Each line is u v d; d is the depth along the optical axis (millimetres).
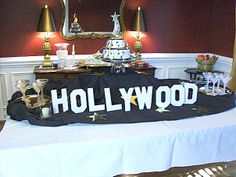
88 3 3746
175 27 4195
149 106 1878
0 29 3492
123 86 1953
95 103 1855
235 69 3516
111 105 1817
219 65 4094
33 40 3660
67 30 3756
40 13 3580
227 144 1706
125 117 1722
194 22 4250
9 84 3627
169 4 4070
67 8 3680
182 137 1583
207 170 2363
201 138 1626
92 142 1428
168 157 1579
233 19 3781
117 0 3836
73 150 1406
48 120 1625
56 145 1386
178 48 4309
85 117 1692
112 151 1469
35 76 3365
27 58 3652
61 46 3615
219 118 1773
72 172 1436
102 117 1707
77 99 1826
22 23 3557
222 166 2420
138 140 1497
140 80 1989
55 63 3646
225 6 3928
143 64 3691
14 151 1333
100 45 3943
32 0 3520
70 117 1673
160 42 4195
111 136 1486
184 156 1622
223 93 2129
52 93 1734
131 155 1509
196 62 4320
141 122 1674
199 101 2016
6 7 3445
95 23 3840
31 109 1723
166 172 2301
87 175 1459
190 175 2291
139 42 3916
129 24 3969
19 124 1617
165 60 4242
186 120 1731
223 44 4047
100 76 1953
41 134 1496
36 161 1374
